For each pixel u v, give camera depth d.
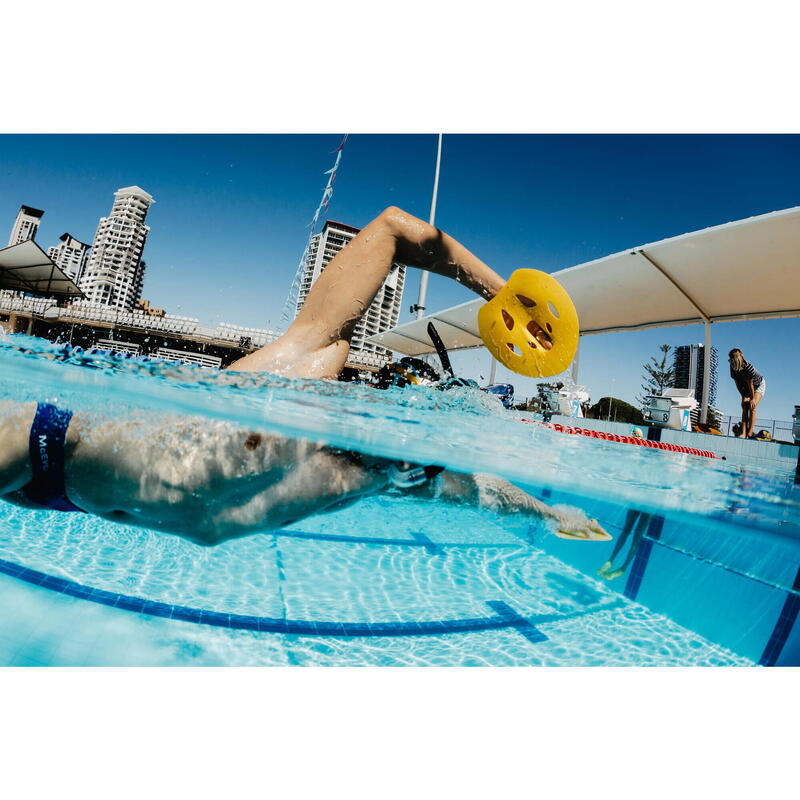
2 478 1.59
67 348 2.25
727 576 3.31
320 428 1.75
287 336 2.01
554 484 2.70
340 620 3.20
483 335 2.14
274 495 1.71
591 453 2.70
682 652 3.24
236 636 2.81
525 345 2.01
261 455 1.66
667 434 8.08
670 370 32.22
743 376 8.55
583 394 10.66
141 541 3.88
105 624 2.65
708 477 2.85
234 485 1.63
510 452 2.27
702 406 11.25
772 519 2.44
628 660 3.08
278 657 2.69
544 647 3.17
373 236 1.93
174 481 1.57
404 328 16.05
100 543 3.72
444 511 3.13
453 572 4.37
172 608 2.96
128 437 1.57
